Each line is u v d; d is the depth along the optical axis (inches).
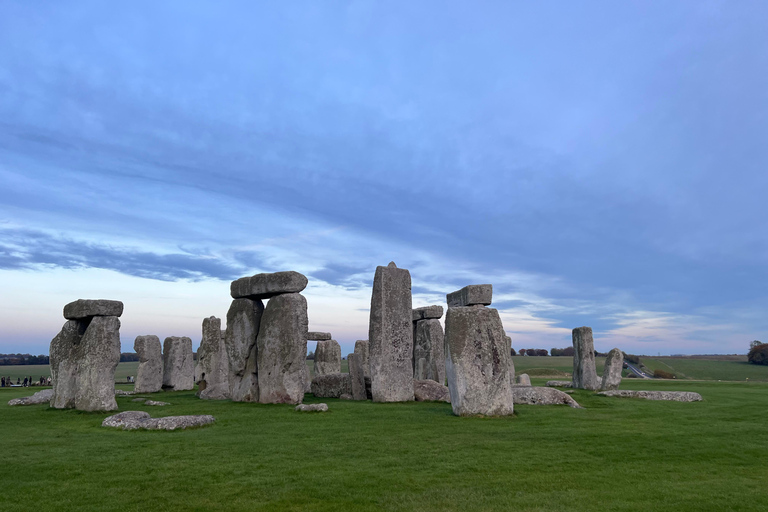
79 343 598.2
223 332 934.4
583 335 941.8
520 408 549.3
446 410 526.9
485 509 234.1
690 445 358.3
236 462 309.6
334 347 1010.1
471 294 619.2
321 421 459.5
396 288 651.5
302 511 230.7
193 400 698.2
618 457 325.4
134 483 269.3
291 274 627.2
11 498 247.1
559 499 247.4
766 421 465.7
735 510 234.5
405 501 243.3
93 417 506.9
